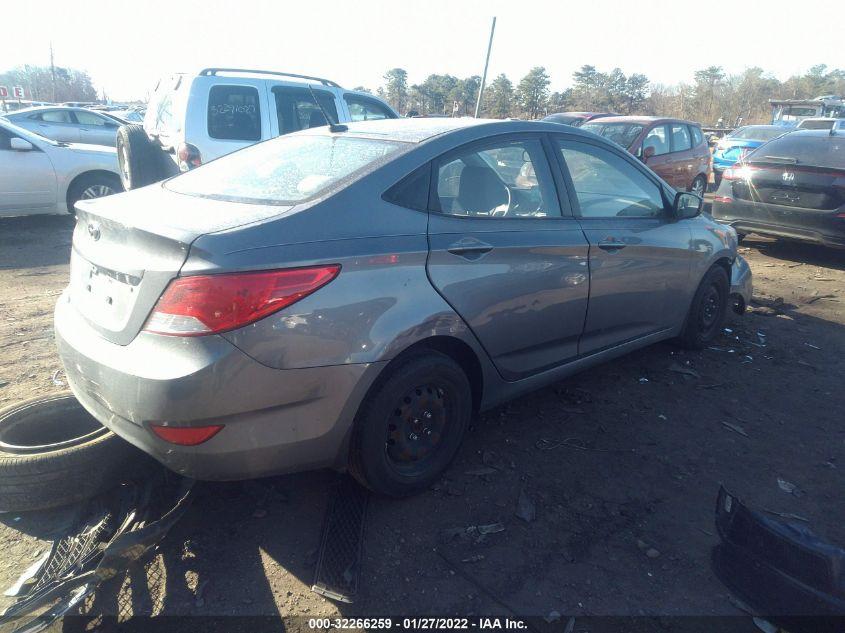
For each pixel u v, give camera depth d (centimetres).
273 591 246
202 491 302
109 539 259
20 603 217
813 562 199
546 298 336
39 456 266
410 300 272
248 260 231
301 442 252
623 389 425
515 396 349
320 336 245
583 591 249
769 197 780
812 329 556
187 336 226
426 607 239
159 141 765
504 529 283
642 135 1159
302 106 786
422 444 300
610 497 308
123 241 253
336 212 264
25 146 854
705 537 282
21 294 593
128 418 238
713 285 486
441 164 304
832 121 1848
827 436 372
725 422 384
